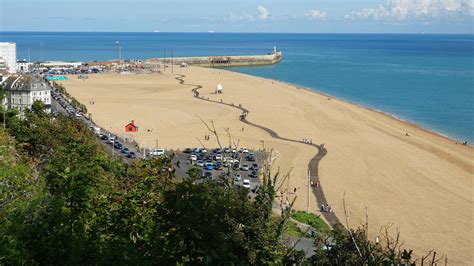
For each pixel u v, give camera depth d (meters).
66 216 20.05
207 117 152.00
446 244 65.06
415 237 66.88
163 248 17.64
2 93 118.50
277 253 21.12
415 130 143.62
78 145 31.97
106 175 27.19
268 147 114.75
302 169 97.44
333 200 80.38
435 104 186.50
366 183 90.75
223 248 17.59
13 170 25.78
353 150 114.81
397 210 77.44
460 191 88.81
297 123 146.25
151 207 19.95
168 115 154.00
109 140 114.88
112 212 20.44
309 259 33.53
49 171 23.47
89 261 18.83
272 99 190.50
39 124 60.91
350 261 30.00
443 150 119.50
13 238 19.25
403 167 102.44
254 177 86.25
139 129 133.25
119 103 175.75
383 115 165.62
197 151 107.69
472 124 153.00
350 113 164.75
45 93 146.25
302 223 64.50
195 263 17.56
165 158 22.95
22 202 21.66
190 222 17.47
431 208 79.06
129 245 18.80
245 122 145.75
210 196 18.25
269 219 22.28
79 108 157.62
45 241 19.41
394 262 22.61
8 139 48.25
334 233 42.19
